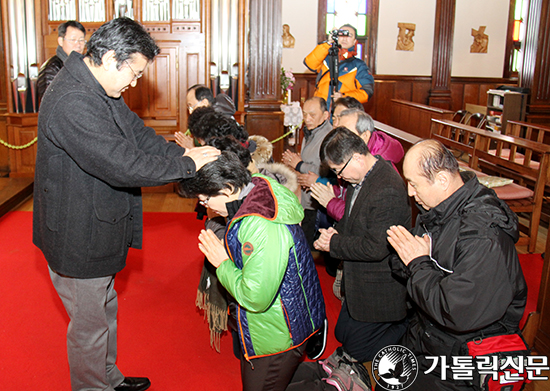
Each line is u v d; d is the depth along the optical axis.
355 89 4.96
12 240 4.21
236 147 2.01
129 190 1.94
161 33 5.82
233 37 5.84
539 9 7.45
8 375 2.43
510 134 5.95
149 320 3.02
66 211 1.80
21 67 5.65
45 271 3.62
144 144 2.16
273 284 1.59
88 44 1.72
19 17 5.57
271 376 1.79
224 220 2.11
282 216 1.61
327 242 2.33
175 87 5.95
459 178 1.65
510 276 1.57
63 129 1.68
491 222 1.57
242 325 1.74
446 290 1.55
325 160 2.19
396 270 1.93
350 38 4.94
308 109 3.38
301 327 1.74
